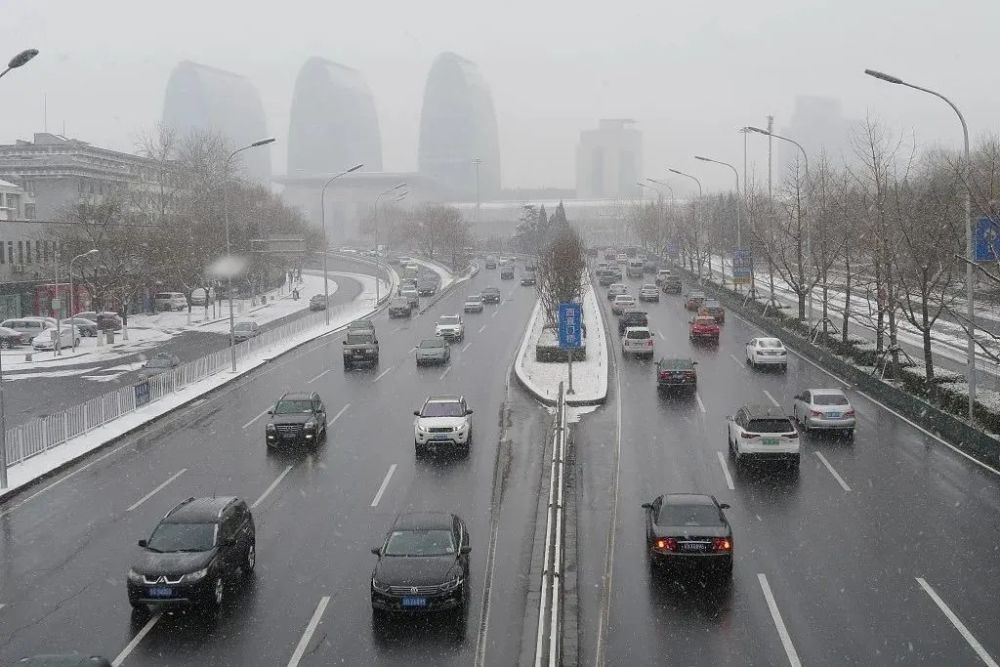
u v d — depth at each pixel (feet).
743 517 67.56
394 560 51.34
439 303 268.82
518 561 59.21
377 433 100.01
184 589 50.03
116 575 58.44
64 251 211.41
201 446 95.76
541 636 44.73
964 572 55.67
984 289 197.26
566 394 115.03
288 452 92.12
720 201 355.36
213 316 254.88
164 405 116.47
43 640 48.32
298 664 44.93
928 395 103.45
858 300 233.55
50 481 82.64
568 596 52.65
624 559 59.16
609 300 258.16
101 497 77.15
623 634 47.75
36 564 60.80
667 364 122.93
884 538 62.28
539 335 180.34
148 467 87.10
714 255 428.56
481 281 348.79
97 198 283.38
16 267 221.46
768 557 59.00
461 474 81.51
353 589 55.01
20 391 134.82
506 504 72.08
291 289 344.28
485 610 51.34
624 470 81.76
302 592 54.60
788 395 118.11
